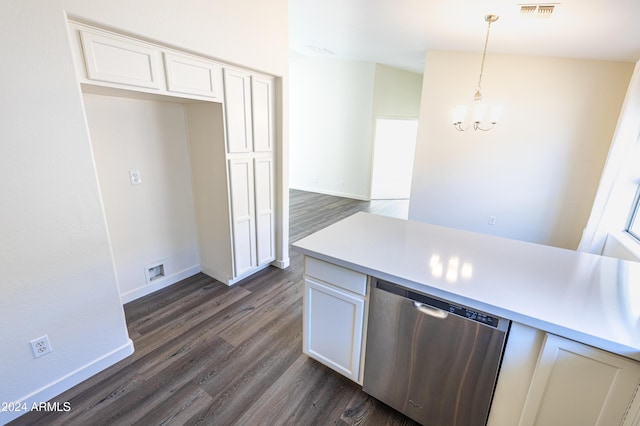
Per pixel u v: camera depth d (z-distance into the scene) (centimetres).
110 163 227
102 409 158
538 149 369
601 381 99
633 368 92
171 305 254
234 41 225
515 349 112
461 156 403
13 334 146
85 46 153
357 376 164
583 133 349
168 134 260
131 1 164
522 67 356
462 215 421
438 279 129
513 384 116
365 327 153
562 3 207
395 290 136
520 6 224
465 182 409
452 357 127
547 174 371
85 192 160
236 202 265
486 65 370
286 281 300
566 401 107
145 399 165
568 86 344
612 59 317
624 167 278
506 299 114
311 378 181
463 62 379
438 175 419
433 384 136
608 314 106
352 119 663
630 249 244
